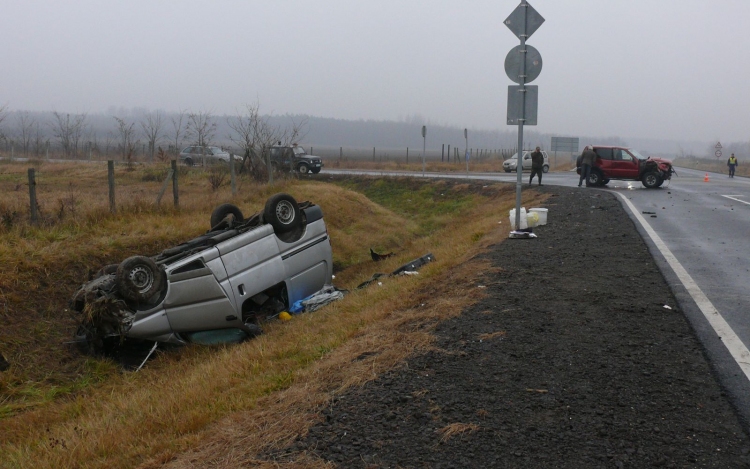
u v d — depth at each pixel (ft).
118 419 18.43
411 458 11.75
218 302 29.40
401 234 67.21
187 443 14.28
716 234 41.29
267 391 17.38
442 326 20.13
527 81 37.86
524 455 11.62
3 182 75.46
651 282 25.57
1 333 28.66
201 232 46.01
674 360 16.21
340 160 196.44
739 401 13.60
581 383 14.80
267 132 92.38
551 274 27.32
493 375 15.57
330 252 36.73
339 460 11.86
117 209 47.42
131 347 29.19
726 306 21.97
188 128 140.67
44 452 16.99
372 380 15.84
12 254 34.12
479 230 50.34
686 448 11.60
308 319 29.55
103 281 28.71
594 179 90.89
